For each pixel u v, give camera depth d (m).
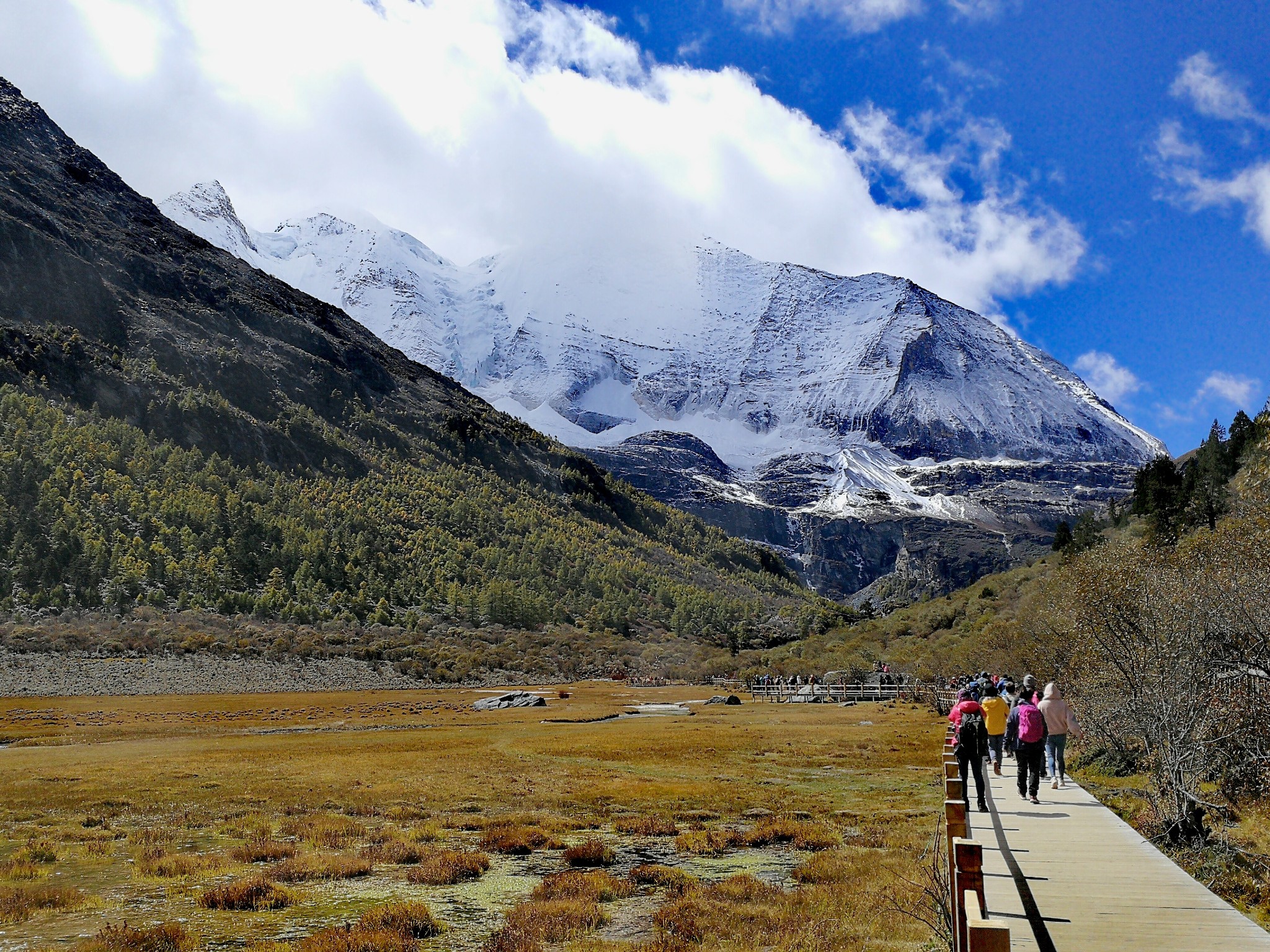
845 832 23.48
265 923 16.03
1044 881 12.63
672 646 137.00
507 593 141.88
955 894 10.18
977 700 20.95
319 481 178.12
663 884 18.56
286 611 113.06
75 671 83.06
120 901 17.47
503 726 59.53
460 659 110.31
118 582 106.44
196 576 116.25
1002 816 17.47
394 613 128.75
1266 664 19.73
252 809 27.34
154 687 82.31
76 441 136.12
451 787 31.58
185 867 19.69
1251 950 9.81
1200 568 25.23
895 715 61.59
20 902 16.75
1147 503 96.31
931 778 33.31
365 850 21.58
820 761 38.53
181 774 35.09
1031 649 40.47
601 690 97.31
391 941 14.32
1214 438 99.56
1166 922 10.83
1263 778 19.03
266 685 89.00
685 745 45.06
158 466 144.50
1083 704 28.39
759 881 18.28
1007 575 117.62
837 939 14.09
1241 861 15.88
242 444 177.12
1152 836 17.41
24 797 29.47
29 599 97.81
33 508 115.19
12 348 164.75
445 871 18.98
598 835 23.73
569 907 16.20
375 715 68.19
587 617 150.75
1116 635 25.03
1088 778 25.20
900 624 110.44
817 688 80.38
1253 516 26.95
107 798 29.14
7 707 67.88
